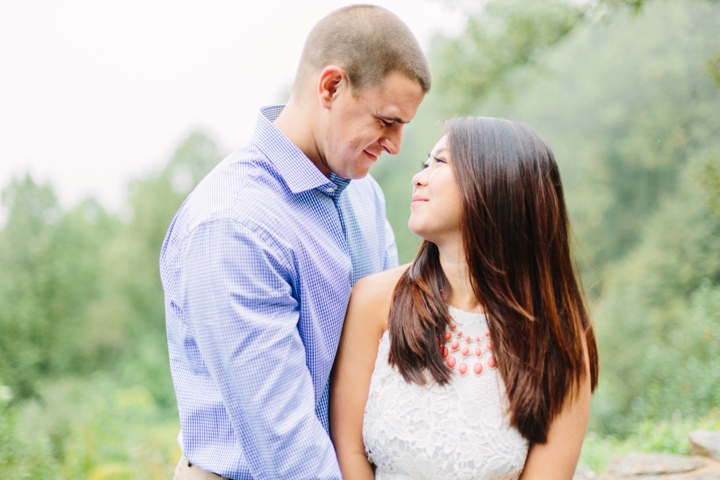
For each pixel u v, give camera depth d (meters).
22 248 18.34
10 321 16.45
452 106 6.62
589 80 6.82
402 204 14.19
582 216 7.98
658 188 7.32
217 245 1.37
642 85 6.71
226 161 1.55
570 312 1.56
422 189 1.56
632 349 6.60
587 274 4.95
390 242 1.98
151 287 22.61
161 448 5.69
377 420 1.51
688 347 5.45
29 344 16.27
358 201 1.79
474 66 6.39
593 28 6.25
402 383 1.50
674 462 3.11
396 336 1.51
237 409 1.38
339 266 1.57
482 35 6.28
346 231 1.71
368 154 1.58
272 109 1.72
